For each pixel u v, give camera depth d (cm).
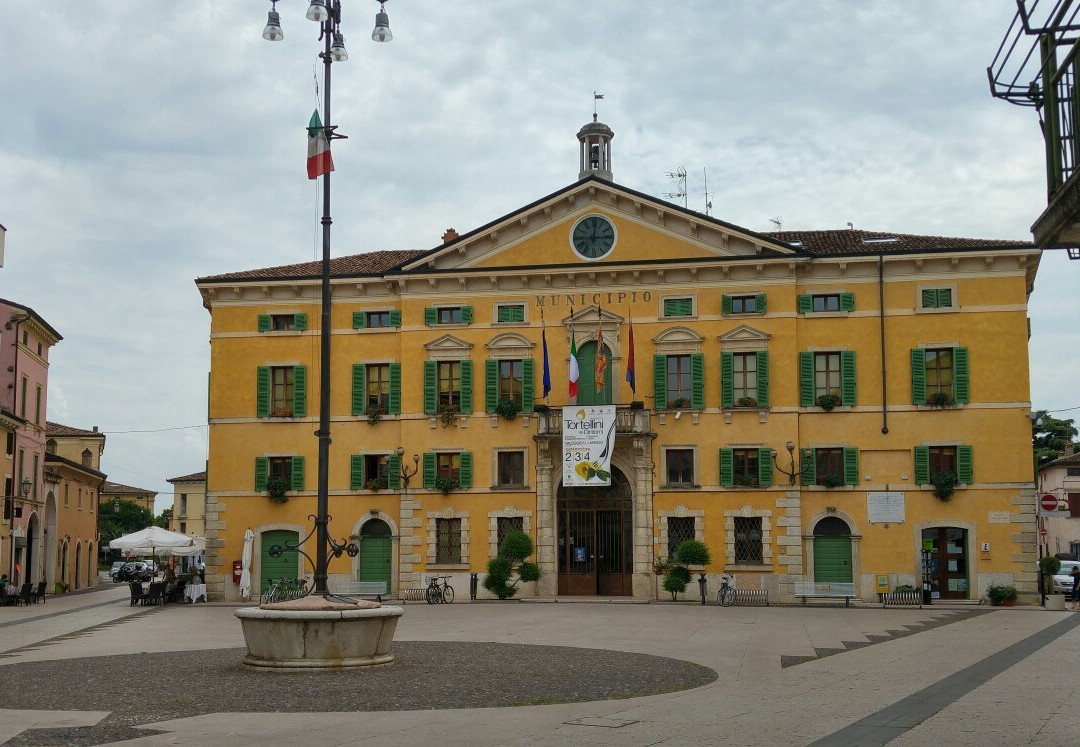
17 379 5678
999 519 4175
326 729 1352
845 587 4097
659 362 4425
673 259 4419
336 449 4638
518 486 4459
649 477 4362
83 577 7412
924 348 4288
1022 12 871
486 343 4544
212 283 4725
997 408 4219
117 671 1975
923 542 4234
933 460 4266
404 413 4569
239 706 1551
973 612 3684
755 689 1712
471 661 2089
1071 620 3269
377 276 4631
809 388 4328
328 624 1922
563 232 4534
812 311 4375
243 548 4581
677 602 4166
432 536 4491
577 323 4488
